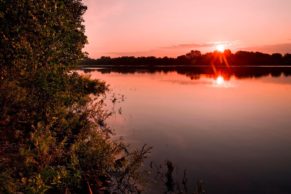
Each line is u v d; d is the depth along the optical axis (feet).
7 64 38.73
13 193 22.94
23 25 35.73
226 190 31.78
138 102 90.63
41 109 42.34
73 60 50.80
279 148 45.34
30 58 38.29
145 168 37.09
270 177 35.14
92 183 31.04
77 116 49.42
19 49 36.94
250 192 31.37
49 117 41.88
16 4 34.68
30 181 24.77
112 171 34.58
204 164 38.99
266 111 75.00
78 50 51.21
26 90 42.39
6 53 36.99
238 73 289.12
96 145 35.68
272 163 39.40
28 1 35.06
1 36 35.78
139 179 33.42
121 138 50.01
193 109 78.28
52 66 42.06
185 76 243.81
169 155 42.16
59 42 42.09
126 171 33.99
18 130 37.04
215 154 42.75
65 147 37.76
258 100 94.02
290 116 68.59
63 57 47.88
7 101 40.86
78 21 59.67
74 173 28.68
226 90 123.65
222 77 222.48
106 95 104.68
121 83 166.50
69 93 52.49
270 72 303.48
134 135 52.24
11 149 33.12
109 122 61.21
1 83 41.88
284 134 52.95
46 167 27.45
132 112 73.36
